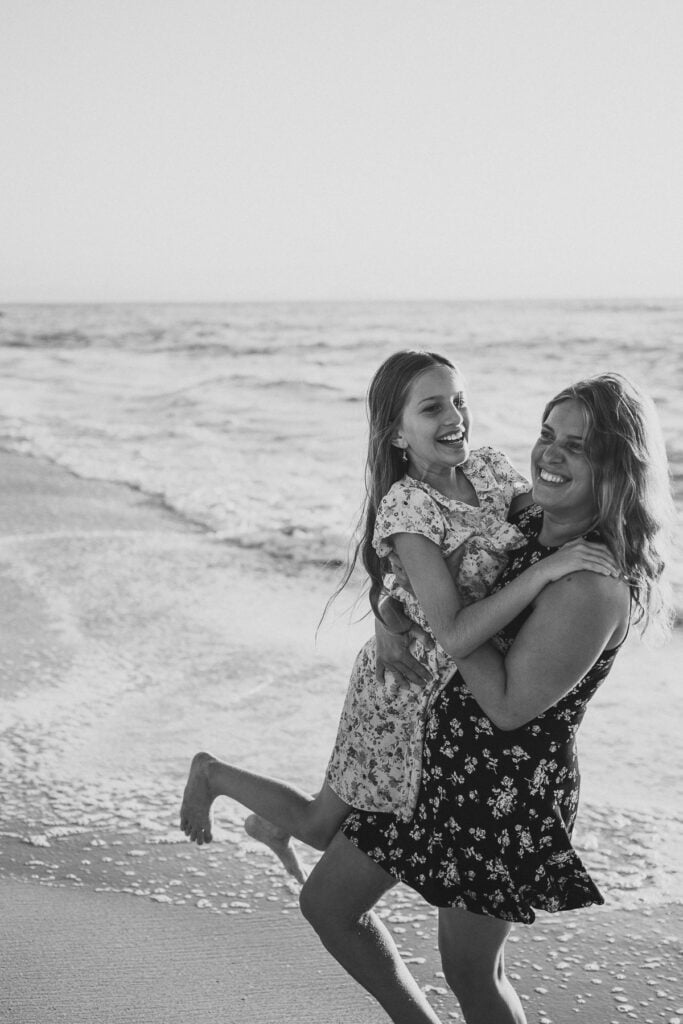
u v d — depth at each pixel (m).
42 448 14.41
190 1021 2.97
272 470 12.91
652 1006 3.06
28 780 4.66
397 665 2.61
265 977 3.20
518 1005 2.53
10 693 5.71
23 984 3.15
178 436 16.12
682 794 4.49
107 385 26.64
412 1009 2.62
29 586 7.80
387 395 2.58
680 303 84.50
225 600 7.46
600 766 4.80
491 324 60.53
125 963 3.27
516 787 2.31
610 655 2.32
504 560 2.49
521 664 2.24
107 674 6.01
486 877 2.33
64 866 3.92
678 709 5.42
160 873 3.88
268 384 24.52
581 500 2.32
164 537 9.31
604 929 3.51
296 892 3.75
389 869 2.48
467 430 2.62
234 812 4.44
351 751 2.68
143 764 4.83
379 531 2.50
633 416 2.27
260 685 5.82
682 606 6.89
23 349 45.19
